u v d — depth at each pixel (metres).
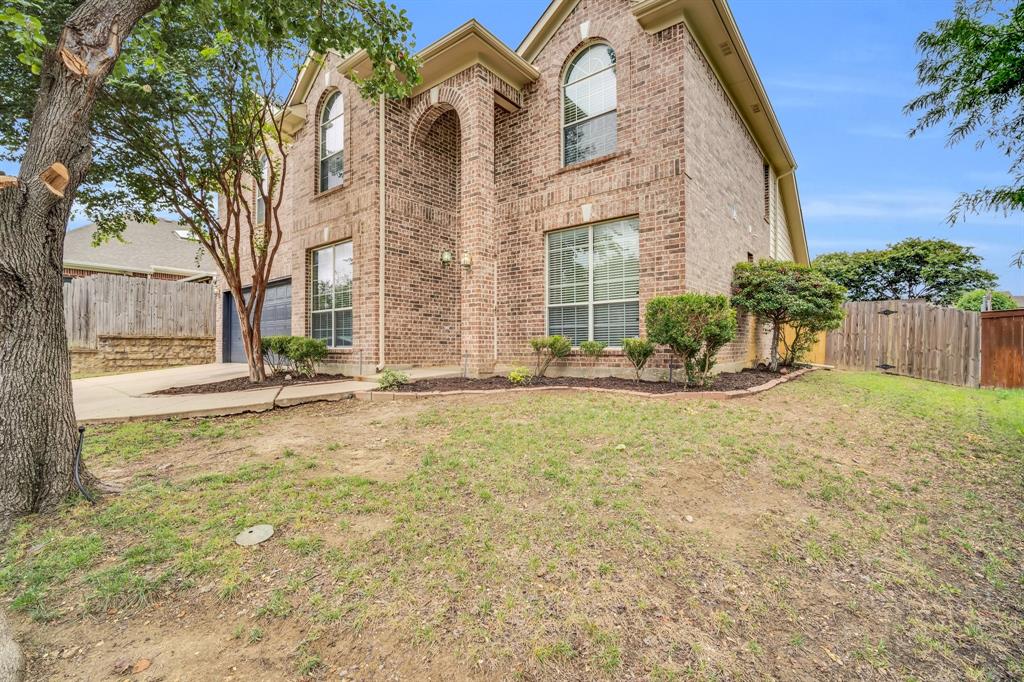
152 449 4.69
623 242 8.49
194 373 11.29
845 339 12.35
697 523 3.15
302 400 7.07
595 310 8.84
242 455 4.50
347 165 10.34
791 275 9.51
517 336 9.84
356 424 5.71
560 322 9.30
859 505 3.55
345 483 3.67
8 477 3.14
